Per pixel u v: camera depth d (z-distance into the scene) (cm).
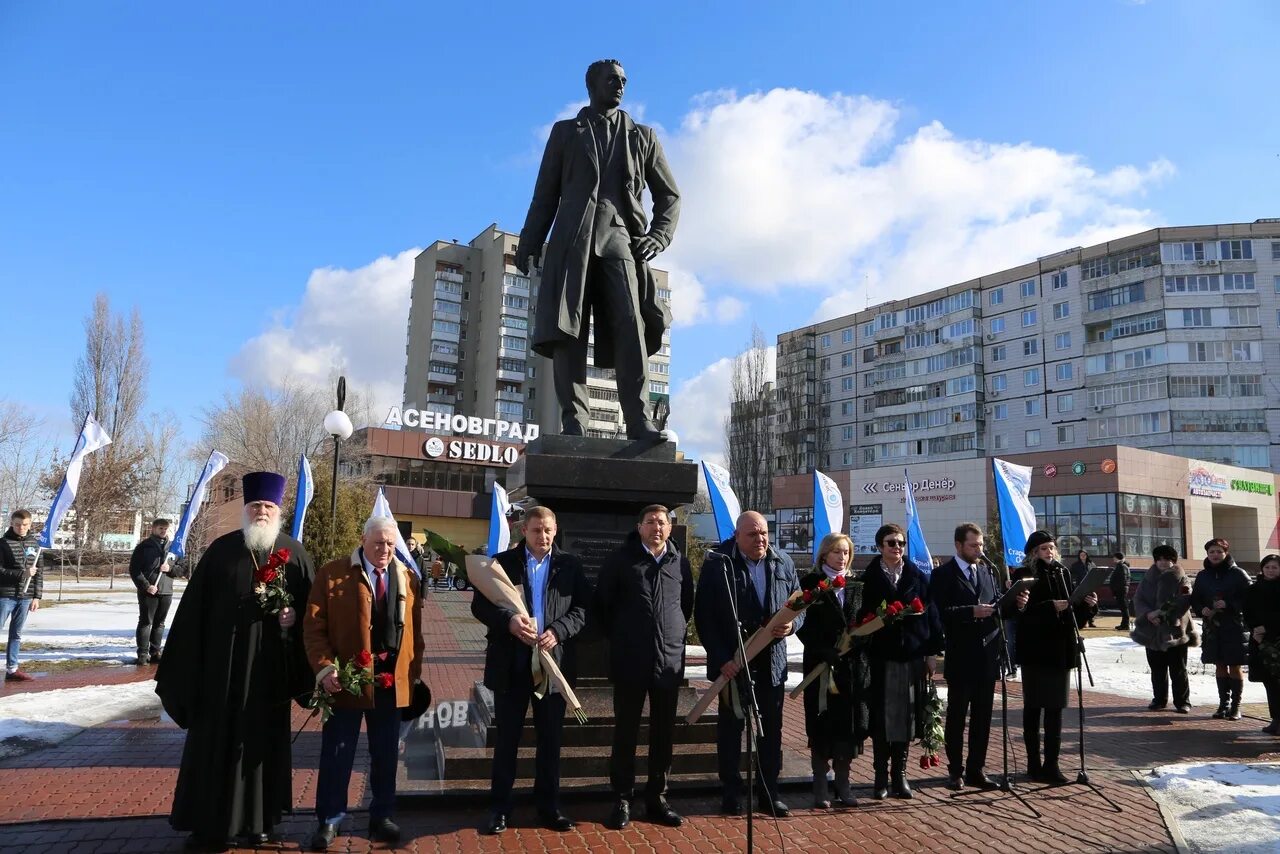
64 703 782
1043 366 5425
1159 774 619
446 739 595
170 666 423
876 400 6256
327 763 430
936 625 561
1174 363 4847
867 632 521
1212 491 4150
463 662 1216
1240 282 4856
